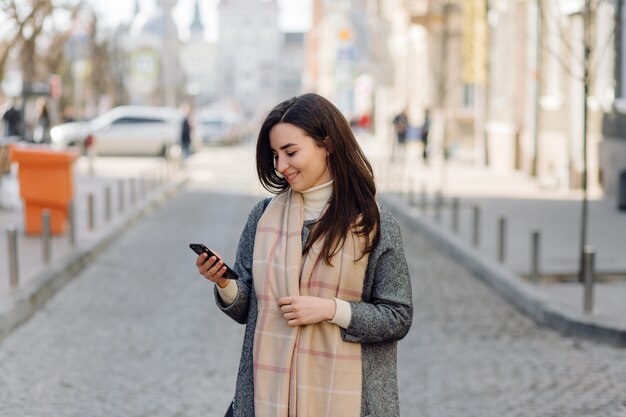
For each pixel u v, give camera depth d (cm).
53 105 4569
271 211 424
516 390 897
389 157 4559
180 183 3319
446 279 1516
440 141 4819
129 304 1292
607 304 1237
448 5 3072
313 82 15288
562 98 2892
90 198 1909
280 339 409
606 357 1022
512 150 3488
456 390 897
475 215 1727
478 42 3656
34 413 816
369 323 406
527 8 3209
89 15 5109
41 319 1191
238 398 422
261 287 414
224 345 1069
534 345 1077
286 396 406
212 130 6294
